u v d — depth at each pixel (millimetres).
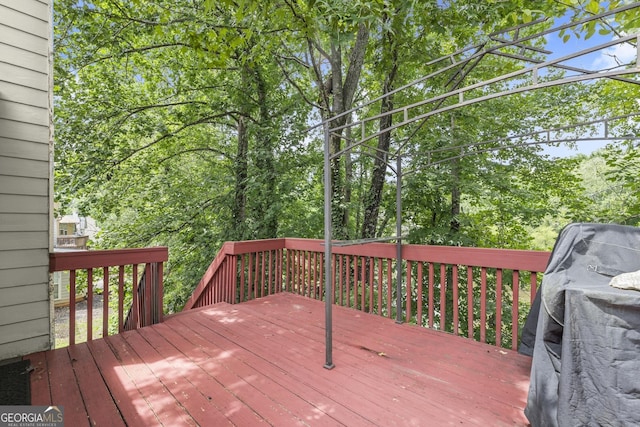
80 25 5258
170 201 7285
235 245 3742
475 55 1915
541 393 1470
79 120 5781
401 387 1936
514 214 6297
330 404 1761
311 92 7238
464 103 1618
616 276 1425
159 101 7031
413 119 1856
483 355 2377
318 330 2912
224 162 8039
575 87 5715
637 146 4824
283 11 3311
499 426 1571
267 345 2568
